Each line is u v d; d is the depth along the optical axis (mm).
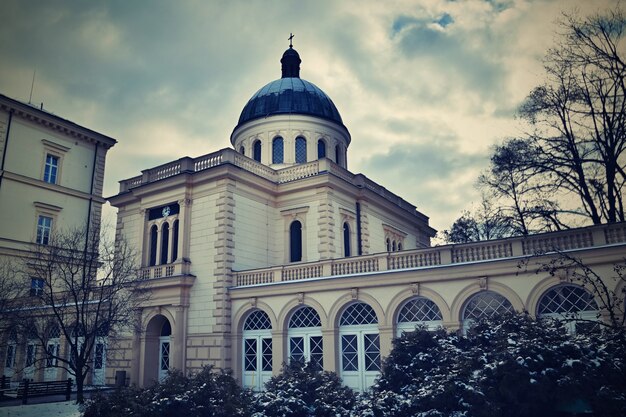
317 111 36906
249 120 36500
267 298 23922
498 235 33906
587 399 10102
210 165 27781
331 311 21828
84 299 22703
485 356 11734
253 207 28078
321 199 28344
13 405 20844
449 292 19031
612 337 11602
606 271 15977
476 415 10523
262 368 23766
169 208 28656
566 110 25125
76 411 19172
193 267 26578
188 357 25422
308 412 12570
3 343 29797
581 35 23719
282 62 41969
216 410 12148
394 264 20859
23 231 35000
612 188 23109
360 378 20906
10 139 35281
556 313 16938
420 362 13375
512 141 26906
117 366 27672
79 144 40406
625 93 23125
